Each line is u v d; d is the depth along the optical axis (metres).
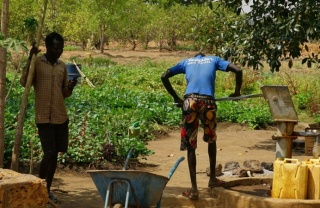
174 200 7.89
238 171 9.12
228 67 7.84
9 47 6.47
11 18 33.09
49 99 7.41
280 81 25.27
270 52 12.96
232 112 18.36
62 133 7.59
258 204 7.41
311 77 26.14
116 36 48.31
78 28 43.78
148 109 17.58
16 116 12.62
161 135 15.90
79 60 34.56
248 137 16.09
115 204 6.33
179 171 10.86
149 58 38.16
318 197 7.45
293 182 7.46
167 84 8.09
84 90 20.98
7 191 5.50
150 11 47.72
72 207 7.61
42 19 7.23
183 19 46.69
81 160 10.49
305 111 21.27
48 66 7.45
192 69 7.91
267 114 18.42
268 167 9.78
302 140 14.56
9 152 10.30
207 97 7.76
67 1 43.53
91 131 11.70
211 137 7.91
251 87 25.11
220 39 13.63
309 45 33.22
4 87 7.00
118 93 20.72
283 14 12.60
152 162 11.82
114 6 42.34
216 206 7.91
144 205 6.44
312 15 12.12
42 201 5.74
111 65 32.31
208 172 10.18
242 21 13.35
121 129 13.51
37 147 10.52
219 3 13.50
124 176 6.25
